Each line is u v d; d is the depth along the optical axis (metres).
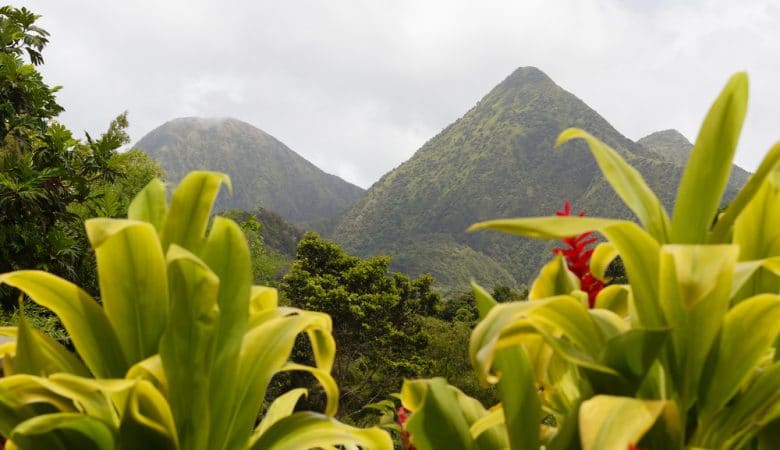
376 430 1.67
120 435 1.39
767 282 1.46
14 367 1.59
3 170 9.30
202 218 1.65
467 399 1.77
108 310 1.58
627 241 1.30
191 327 1.44
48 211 9.42
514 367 1.40
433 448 1.47
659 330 1.18
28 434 1.32
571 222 1.22
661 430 1.19
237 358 1.56
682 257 1.08
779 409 1.25
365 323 35.81
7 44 12.42
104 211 9.80
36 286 1.53
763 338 1.24
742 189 1.29
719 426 1.33
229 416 1.56
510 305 1.26
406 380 1.59
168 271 1.50
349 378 36.44
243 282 1.59
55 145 9.50
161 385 1.52
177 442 1.42
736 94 1.31
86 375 1.63
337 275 39.44
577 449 1.28
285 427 1.64
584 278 1.79
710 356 1.29
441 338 36.88
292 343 1.66
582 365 1.23
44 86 11.34
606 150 1.40
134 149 17.30
